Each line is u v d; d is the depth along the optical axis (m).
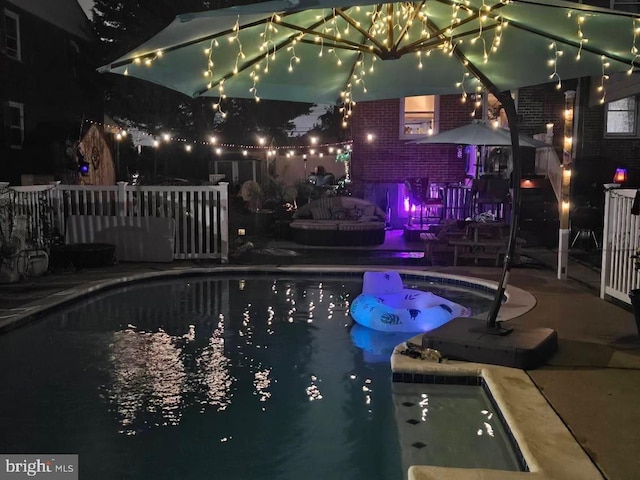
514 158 5.27
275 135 32.00
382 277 7.72
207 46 5.64
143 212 12.41
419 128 16.28
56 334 6.76
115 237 11.54
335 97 7.95
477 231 10.82
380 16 5.95
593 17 5.18
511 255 5.32
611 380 4.59
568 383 4.52
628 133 14.48
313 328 7.02
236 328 7.02
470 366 4.93
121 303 8.41
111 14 24.59
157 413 4.51
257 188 17.28
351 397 4.82
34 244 10.12
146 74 5.92
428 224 14.68
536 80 7.32
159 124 24.81
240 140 29.53
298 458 3.78
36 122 18.19
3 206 9.11
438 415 4.42
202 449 3.91
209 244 11.71
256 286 9.67
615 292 7.31
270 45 6.02
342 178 22.08
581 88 14.48
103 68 5.36
